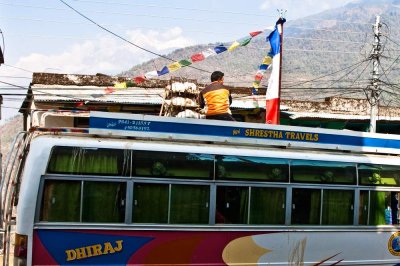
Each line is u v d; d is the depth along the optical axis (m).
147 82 19.39
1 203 7.29
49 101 16.75
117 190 7.28
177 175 7.55
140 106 18.25
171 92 11.75
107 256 7.15
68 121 17.17
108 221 7.20
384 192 8.97
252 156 8.00
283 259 8.05
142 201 7.37
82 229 7.06
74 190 7.11
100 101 17.34
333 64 183.38
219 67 171.75
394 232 8.97
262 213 7.99
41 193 6.96
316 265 8.29
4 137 75.81
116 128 7.59
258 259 7.89
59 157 7.10
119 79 19.30
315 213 8.34
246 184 7.89
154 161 7.47
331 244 8.41
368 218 8.77
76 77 18.94
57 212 7.01
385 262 8.86
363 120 22.50
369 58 22.44
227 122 8.16
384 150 9.27
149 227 7.34
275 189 8.10
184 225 7.51
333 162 8.56
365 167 8.82
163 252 7.39
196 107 11.30
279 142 8.44
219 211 7.73
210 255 7.62
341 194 8.58
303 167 8.33
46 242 6.91
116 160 7.31
